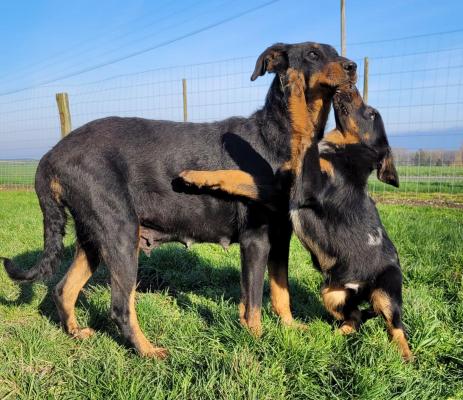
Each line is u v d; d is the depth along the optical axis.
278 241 1.56
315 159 1.43
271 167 1.48
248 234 1.48
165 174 1.49
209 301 1.83
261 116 1.54
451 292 1.87
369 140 1.58
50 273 1.52
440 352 1.42
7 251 2.40
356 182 1.56
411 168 5.85
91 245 1.51
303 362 1.29
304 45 1.56
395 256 1.60
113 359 1.33
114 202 1.42
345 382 1.24
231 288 2.02
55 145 1.51
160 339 1.47
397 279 1.53
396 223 2.91
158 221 1.53
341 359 1.35
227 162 1.51
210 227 1.54
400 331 1.46
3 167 8.30
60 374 1.27
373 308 1.56
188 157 1.50
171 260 2.29
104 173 1.42
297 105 1.40
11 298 1.79
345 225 1.54
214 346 1.38
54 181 1.46
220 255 2.45
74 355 1.38
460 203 4.41
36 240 2.64
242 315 1.48
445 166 5.46
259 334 1.43
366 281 1.56
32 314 1.67
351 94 1.55
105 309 1.67
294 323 1.59
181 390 1.16
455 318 1.62
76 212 1.46
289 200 1.45
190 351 1.37
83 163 1.42
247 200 1.46
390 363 1.29
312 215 1.51
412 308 1.62
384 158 1.62
